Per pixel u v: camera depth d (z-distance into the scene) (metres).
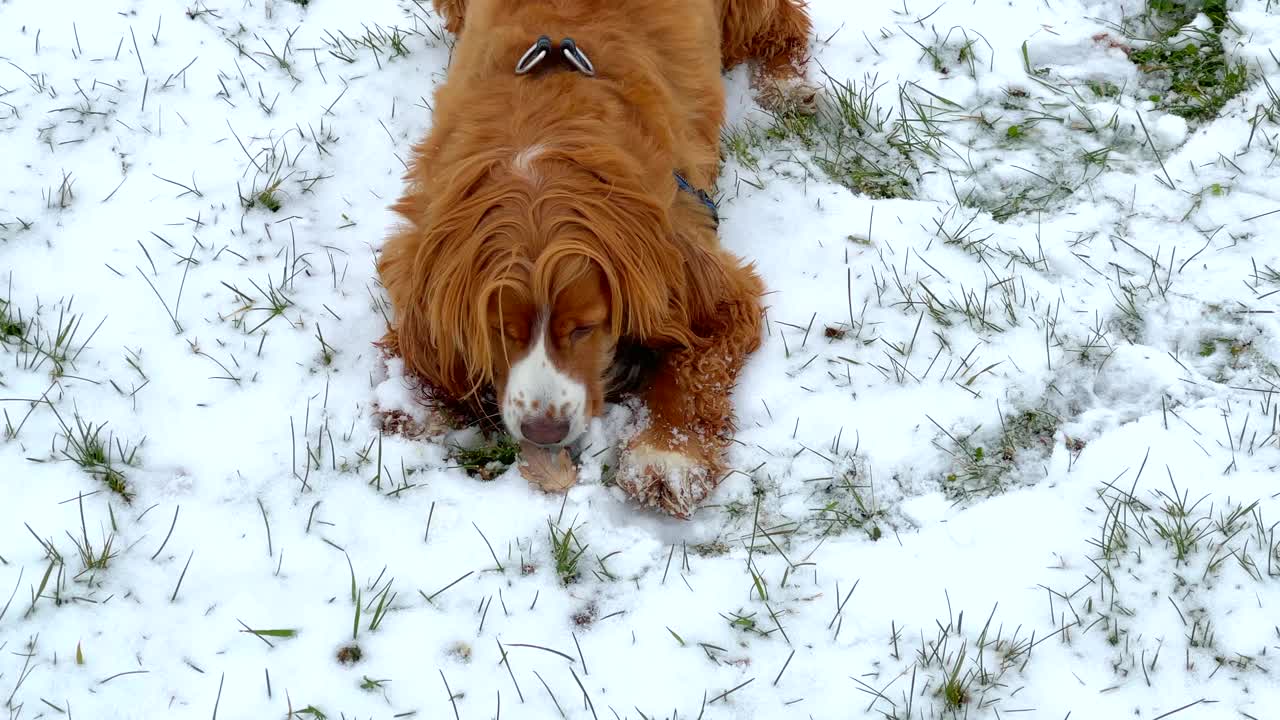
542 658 2.02
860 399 2.17
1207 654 2.01
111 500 2.09
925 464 2.14
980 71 2.43
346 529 2.08
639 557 2.07
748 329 2.18
